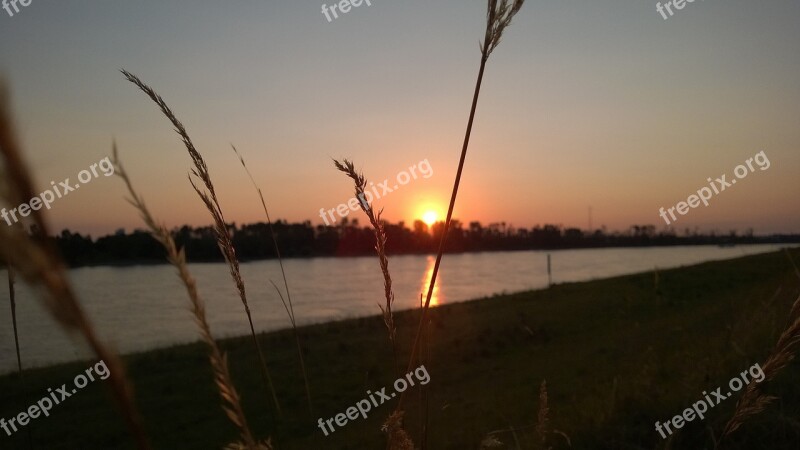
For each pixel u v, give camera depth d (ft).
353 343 79.66
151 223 1.71
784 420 12.60
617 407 17.76
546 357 61.67
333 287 245.86
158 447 41.55
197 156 4.67
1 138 0.82
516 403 31.58
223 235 4.85
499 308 117.29
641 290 104.22
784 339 5.19
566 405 24.82
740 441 12.85
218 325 111.75
